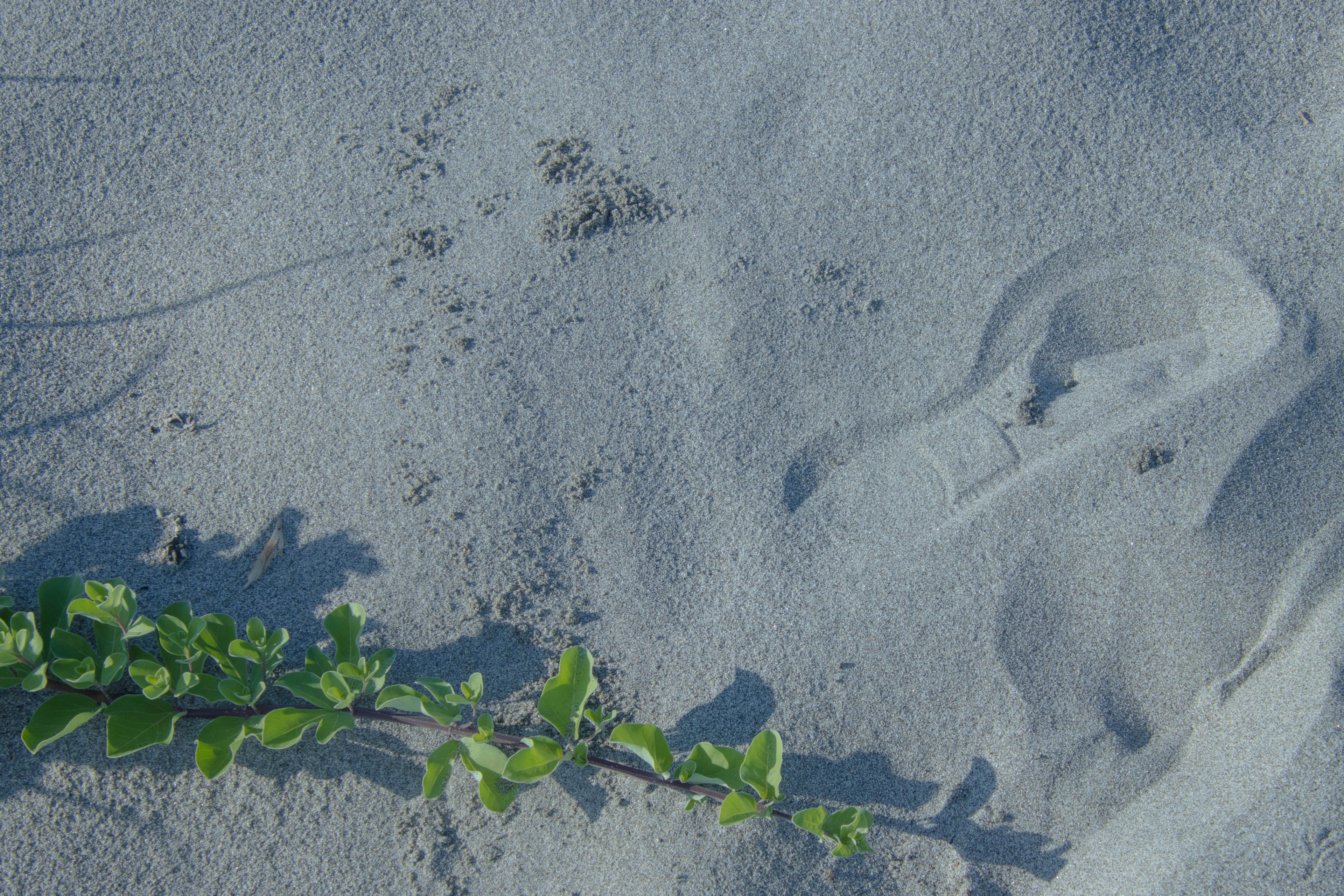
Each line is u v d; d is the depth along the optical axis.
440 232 1.18
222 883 1.07
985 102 1.19
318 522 1.12
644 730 1.04
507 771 1.03
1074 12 1.20
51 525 1.12
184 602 1.08
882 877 1.07
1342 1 1.21
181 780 1.08
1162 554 1.10
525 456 1.12
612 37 1.23
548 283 1.16
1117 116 1.18
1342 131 1.18
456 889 1.07
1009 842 1.08
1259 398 1.12
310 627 1.10
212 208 1.19
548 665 1.10
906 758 1.08
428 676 1.09
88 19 1.23
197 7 1.23
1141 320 1.16
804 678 1.09
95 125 1.21
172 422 1.14
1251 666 1.09
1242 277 1.15
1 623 1.05
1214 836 1.05
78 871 1.07
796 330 1.15
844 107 1.20
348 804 1.08
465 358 1.14
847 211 1.17
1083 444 1.13
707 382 1.14
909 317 1.15
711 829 1.07
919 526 1.12
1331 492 1.11
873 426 1.14
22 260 1.17
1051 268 1.16
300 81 1.22
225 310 1.16
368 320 1.16
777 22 1.22
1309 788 1.05
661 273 1.16
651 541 1.11
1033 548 1.11
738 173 1.18
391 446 1.13
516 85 1.22
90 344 1.16
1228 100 1.20
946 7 1.21
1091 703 1.09
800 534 1.12
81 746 1.08
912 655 1.09
